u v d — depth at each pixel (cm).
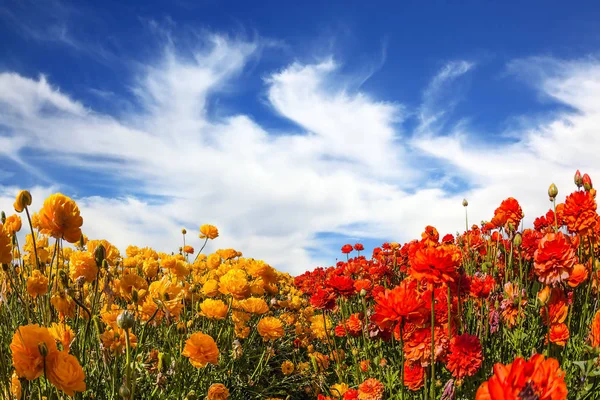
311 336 201
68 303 115
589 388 104
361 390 121
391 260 242
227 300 170
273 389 161
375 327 136
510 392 55
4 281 122
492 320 131
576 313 142
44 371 79
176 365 129
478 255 226
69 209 111
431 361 103
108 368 112
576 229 137
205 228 224
